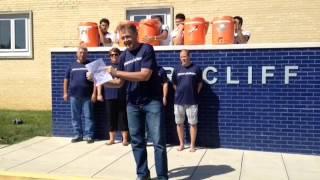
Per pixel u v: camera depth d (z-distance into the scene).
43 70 14.51
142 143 5.98
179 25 9.16
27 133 9.81
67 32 14.20
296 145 7.82
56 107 9.34
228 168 6.85
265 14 12.43
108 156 7.60
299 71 7.73
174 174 6.51
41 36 14.46
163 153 5.85
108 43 9.42
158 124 5.78
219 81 8.16
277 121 7.89
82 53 8.72
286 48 7.76
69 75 8.88
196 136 8.33
